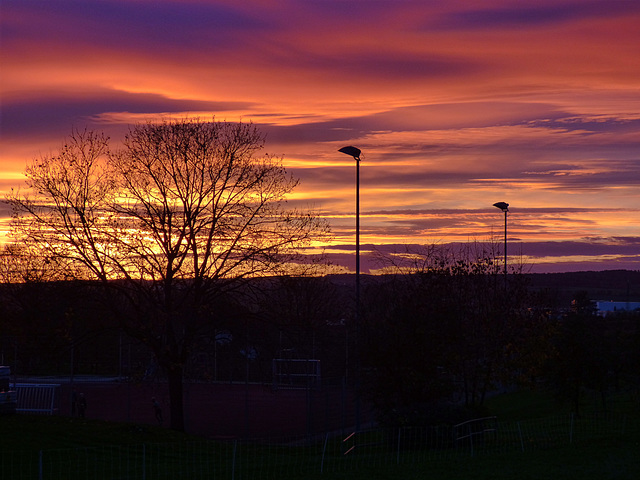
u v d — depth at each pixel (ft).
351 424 132.98
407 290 94.89
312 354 118.73
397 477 62.80
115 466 68.64
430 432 79.36
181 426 105.40
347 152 97.30
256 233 110.32
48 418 90.63
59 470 65.26
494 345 90.22
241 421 139.23
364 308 93.86
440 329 89.40
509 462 69.77
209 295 106.93
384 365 89.61
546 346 93.76
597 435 87.92
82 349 131.75
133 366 118.73
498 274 95.04
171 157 110.22
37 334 101.76
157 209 109.40
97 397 177.37
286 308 110.63
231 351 116.16
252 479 62.64
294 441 107.45
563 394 116.37
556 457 72.69
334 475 64.03
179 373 106.32
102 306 104.78
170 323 103.30
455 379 95.96
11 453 71.05
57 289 100.73
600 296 504.43
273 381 136.36
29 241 103.60
